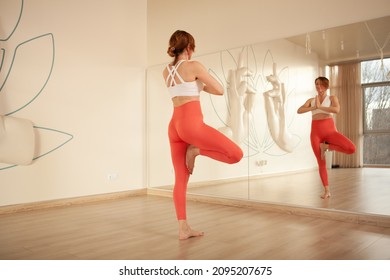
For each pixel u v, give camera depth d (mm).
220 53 4195
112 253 2166
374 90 3078
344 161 3211
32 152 3523
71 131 4074
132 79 4789
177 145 2490
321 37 3393
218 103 4191
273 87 3721
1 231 2746
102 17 4445
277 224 2965
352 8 3215
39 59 3803
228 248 2258
